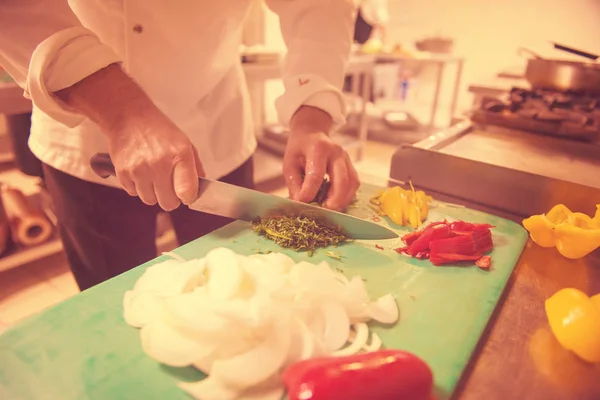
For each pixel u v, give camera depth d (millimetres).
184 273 562
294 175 819
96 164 713
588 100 1001
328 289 547
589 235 646
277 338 455
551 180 765
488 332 527
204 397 422
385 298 563
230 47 922
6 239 1538
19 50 623
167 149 599
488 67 3371
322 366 385
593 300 513
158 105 885
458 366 461
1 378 437
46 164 909
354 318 524
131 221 954
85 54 594
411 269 649
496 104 1064
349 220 715
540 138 986
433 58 2777
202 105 962
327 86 852
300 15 924
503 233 747
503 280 618
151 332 472
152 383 439
